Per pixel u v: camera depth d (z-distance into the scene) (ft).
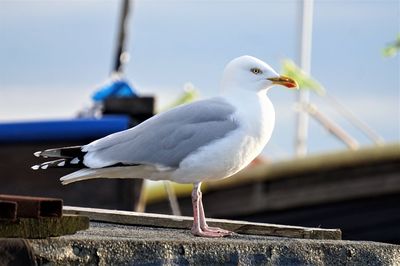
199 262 26.96
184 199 71.61
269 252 28.25
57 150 32.07
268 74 34.04
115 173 32.55
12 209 23.93
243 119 32.83
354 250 29.71
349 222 65.00
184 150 32.24
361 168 63.00
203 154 32.17
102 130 66.28
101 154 31.99
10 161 67.41
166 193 72.74
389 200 62.75
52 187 66.39
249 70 34.04
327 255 29.27
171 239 27.17
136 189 65.72
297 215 66.18
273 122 33.78
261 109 33.42
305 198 65.05
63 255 24.86
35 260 24.22
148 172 32.89
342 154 63.62
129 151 32.12
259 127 33.04
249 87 33.96
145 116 69.36
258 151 33.42
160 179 33.40
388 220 63.46
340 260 29.45
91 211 32.83
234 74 34.19
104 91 79.92
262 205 66.49
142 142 32.32
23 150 67.26
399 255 30.50
